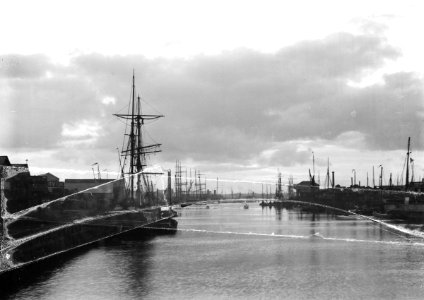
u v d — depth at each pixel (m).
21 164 80.12
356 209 147.12
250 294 42.25
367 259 58.00
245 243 75.38
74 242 66.81
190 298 41.09
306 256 61.19
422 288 43.59
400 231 88.06
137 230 90.00
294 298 40.94
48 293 42.50
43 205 63.53
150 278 48.31
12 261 48.25
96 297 41.34
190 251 66.88
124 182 96.56
